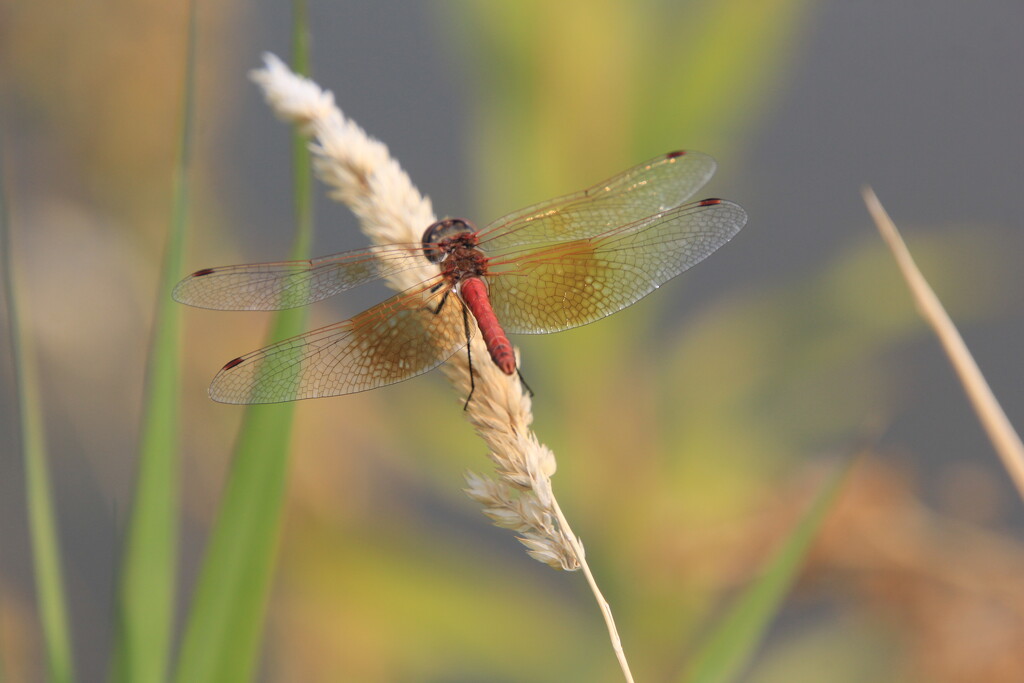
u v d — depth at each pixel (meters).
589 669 1.03
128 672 0.97
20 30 1.03
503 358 0.97
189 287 0.98
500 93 1.03
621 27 1.03
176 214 0.98
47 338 1.03
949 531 1.02
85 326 1.03
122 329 1.03
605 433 1.03
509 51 1.03
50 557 0.97
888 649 1.03
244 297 0.98
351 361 0.98
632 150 1.03
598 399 1.03
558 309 0.99
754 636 0.99
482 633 1.03
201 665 0.98
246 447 0.98
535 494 0.96
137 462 0.98
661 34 1.03
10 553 1.02
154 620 0.98
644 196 1.00
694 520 1.03
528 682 1.03
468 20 1.03
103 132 1.03
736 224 0.99
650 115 1.03
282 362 0.98
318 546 1.03
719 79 1.03
